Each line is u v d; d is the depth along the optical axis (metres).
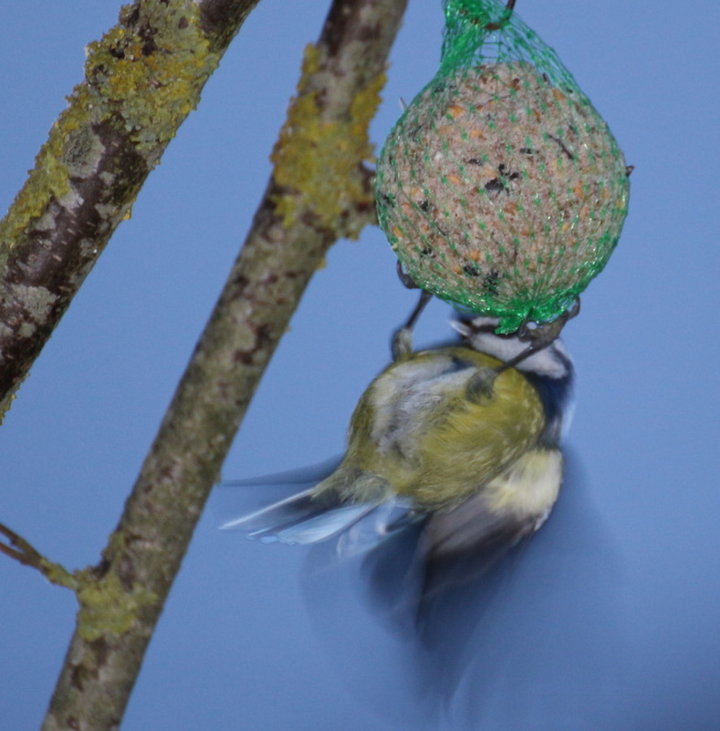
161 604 3.88
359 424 3.97
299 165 3.86
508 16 3.92
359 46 3.85
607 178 3.91
